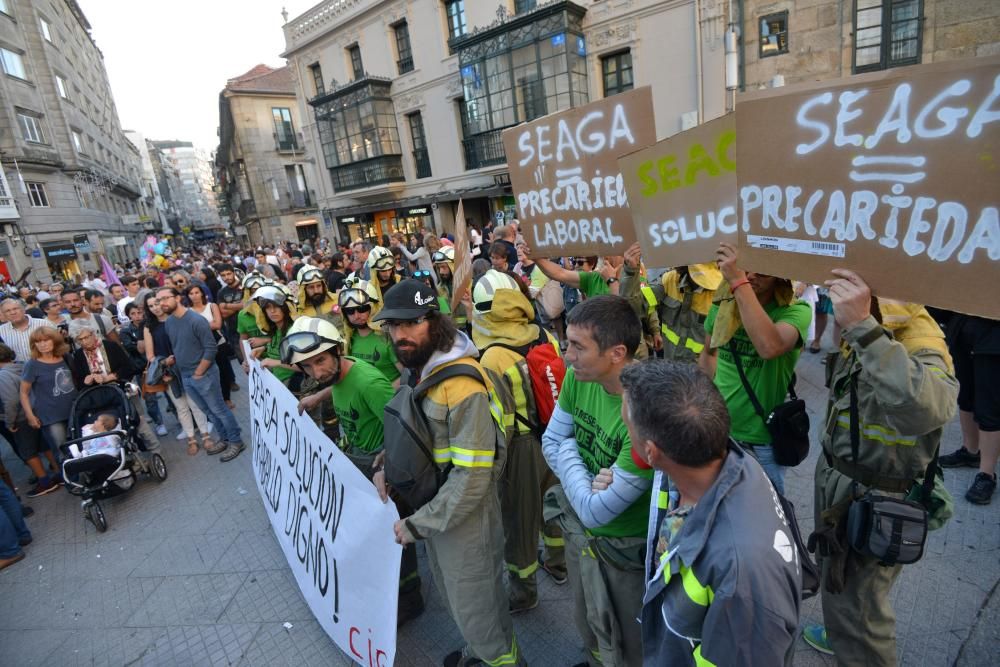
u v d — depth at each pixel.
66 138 28.67
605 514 1.67
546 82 15.20
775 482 2.25
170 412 7.27
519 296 2.83
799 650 2.38
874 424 1.79
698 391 1.23
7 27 25.14
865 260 1.47
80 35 41.31
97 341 5.21
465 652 2.53
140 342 6.23
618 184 2.65
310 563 2.97
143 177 68.94
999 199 1.20
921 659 2.23
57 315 6.34
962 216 1.26
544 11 14.41
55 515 4.84
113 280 13.42
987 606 2.41
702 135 2.09
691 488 1.30
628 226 2.68
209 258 26.69
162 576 3.71
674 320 3.36
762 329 1.92
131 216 46.47
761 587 1.09
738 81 12.16
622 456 1.68
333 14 20.69
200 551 3.93
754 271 1.79
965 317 3.05
